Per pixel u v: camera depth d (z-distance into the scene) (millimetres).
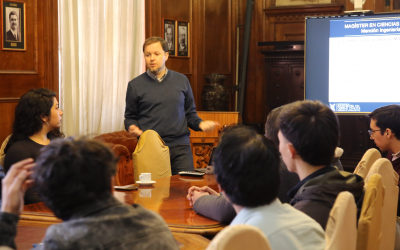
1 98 3992
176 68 6008
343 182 1382
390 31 4977
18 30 4105
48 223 1747
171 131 3623
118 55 5086
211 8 6465
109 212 905
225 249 753
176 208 1938
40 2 4230
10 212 991
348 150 6125
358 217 1380
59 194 883
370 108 5094
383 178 1721
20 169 1026
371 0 6023
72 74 4551
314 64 5238
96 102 4832
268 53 6387
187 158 3678
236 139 1134
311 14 6422
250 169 1083
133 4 5309
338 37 5148
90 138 984
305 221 1087
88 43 4691
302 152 1376
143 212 964
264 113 6645
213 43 6512
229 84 6637
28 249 1380
